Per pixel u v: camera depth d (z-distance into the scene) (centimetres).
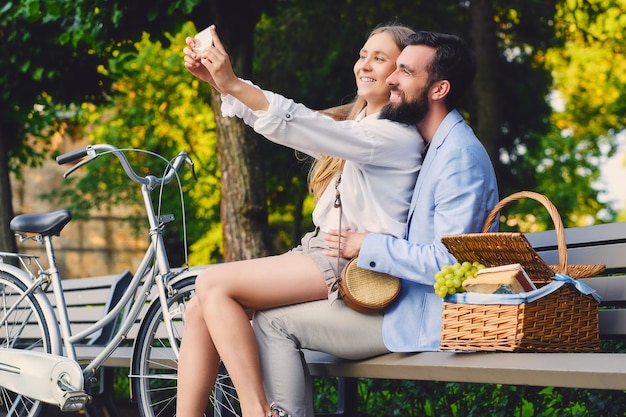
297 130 343
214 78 347
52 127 1471
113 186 1958
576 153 2194
